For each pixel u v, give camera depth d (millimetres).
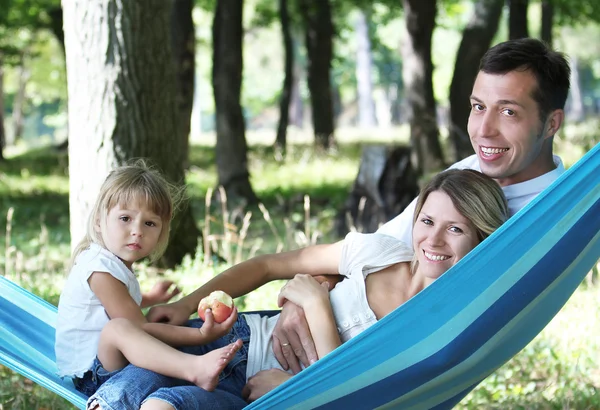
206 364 3873
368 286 4246
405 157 11828
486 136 4355
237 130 16297
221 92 16266
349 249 4344
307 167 22891
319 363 3658
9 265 9625
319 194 17969
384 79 63656
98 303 4227
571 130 30875
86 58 8625
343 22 35219
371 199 11820
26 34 33344
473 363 4023
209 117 87000
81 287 4230
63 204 17250
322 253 4465
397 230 4668
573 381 6344
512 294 3848
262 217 14820
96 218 4324
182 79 16641
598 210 3854
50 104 65750
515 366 6695
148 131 8812
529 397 6129
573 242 3895
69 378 4375
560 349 6863
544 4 24078
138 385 3875
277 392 3705
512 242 3703
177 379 4012
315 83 26250
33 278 9203
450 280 3660
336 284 4414
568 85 4395
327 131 26328
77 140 8680
